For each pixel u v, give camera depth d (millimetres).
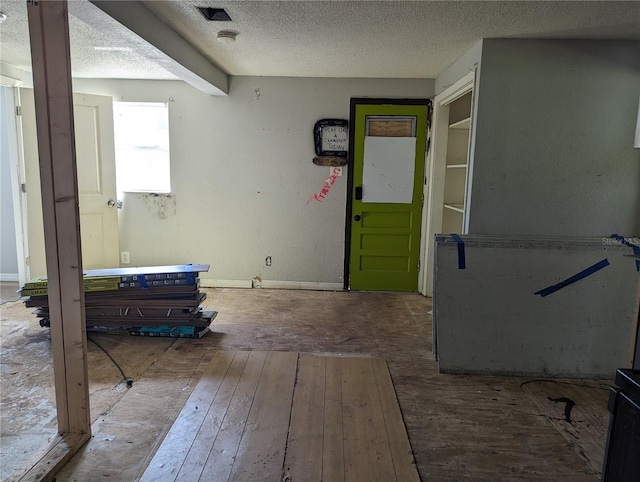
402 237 4633
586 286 2912
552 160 3117
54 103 1764
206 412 2295
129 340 3246
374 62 3764
